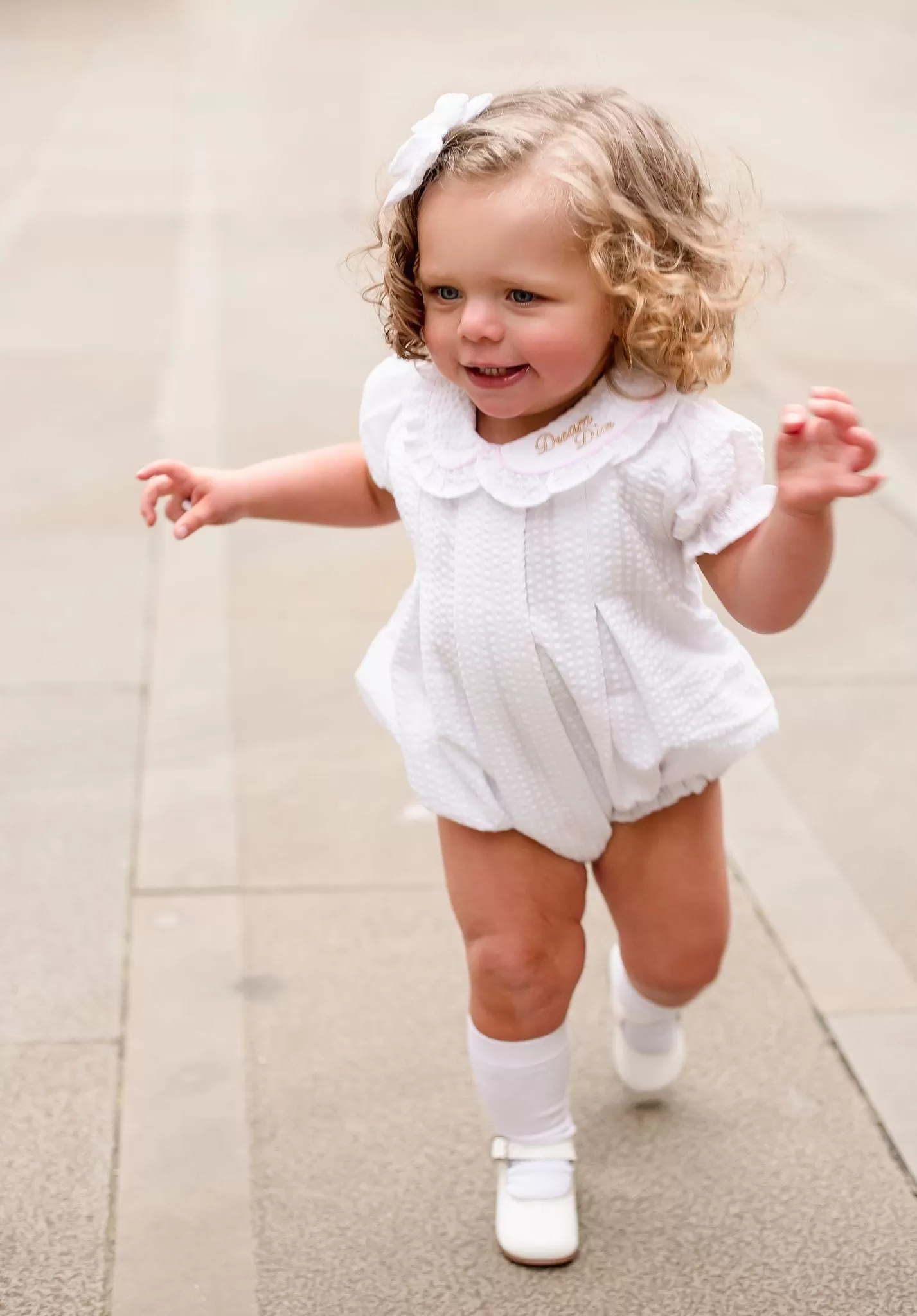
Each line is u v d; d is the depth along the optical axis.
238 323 8.07
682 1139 2.83
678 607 2.36
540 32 18.59
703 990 2.73
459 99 2.24
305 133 12.94
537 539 2.28
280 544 5.51
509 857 2.47
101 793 3.93
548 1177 2.58
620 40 17.67
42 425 6.59
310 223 10.12
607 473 2.25
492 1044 2.52
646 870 2.51
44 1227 2.63
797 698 4.39
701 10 20.72
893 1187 2.71
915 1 21.45
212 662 4.64
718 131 12.45
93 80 16.20
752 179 3.22
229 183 11.25
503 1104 2.55
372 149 12.23
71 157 12.29
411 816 3.85
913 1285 2.50
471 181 2.14
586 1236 2.62
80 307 8.33
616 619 2.30
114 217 10.36
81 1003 3.18
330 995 3.21
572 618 2.29
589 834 2.47
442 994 3.21
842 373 7.07
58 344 7.71
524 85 2.92
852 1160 2.77
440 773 2.45
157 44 18.89
